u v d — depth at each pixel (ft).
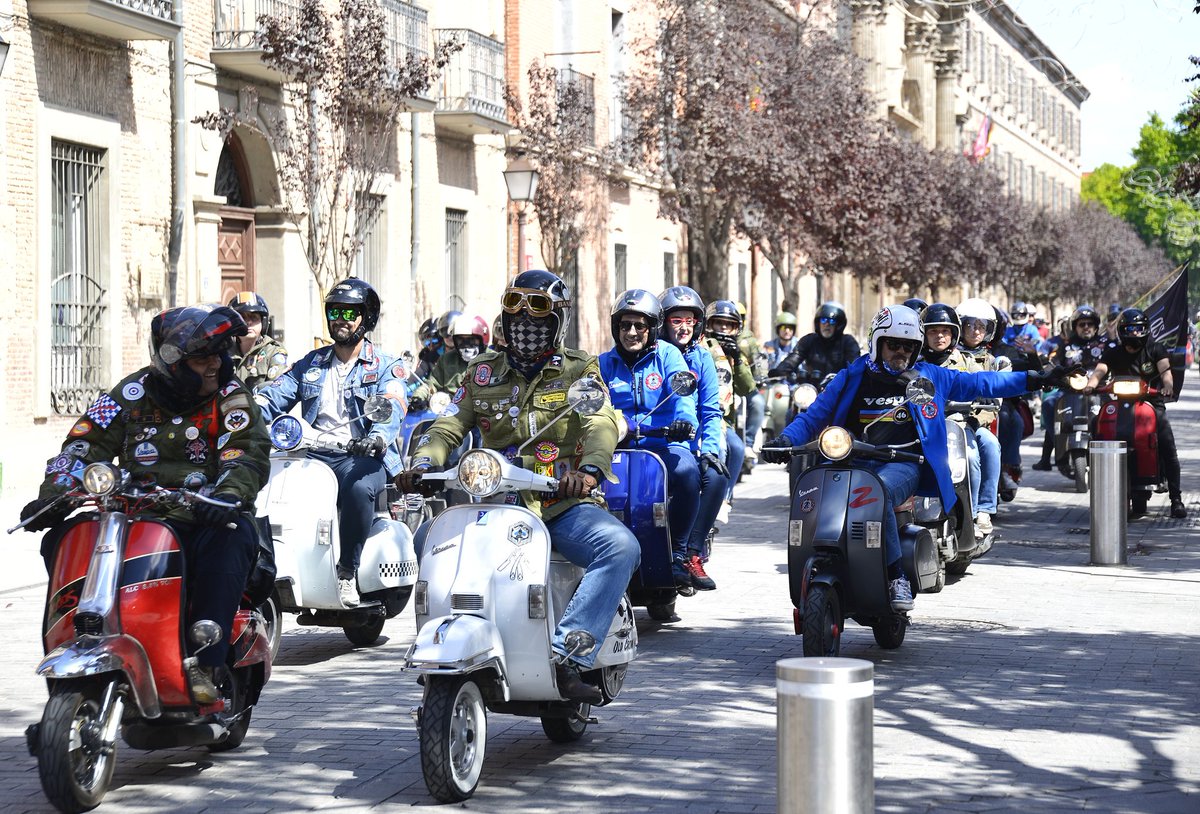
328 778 22.70
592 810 21.02
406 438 48.06
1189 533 54.34
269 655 24.18
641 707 27.40
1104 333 66.13
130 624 21.01
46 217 64.08
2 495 60.59
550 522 22.97
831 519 30.01
